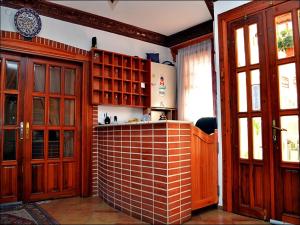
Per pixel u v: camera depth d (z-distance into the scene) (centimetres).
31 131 371
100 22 435
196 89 485
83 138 404
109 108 440
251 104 304
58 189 386
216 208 328
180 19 445
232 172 315
